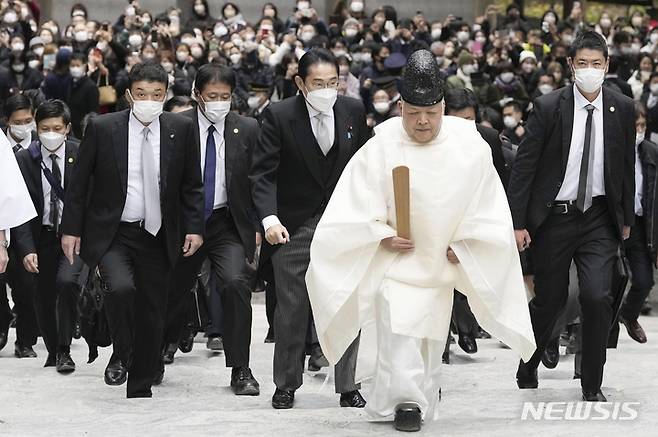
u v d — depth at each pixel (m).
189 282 16.34
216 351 21.22
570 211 14.19
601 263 13.95
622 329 26.00
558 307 14.55
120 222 14.86
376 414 12.00
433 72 11.87
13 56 35.44
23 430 12.23
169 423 12.47
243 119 16.69
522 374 15.33
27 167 18.34
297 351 14.74
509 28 41.75
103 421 12.73
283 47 33.69
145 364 15.38
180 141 14.85
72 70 31.38
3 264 13.22
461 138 12.09
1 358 20.66
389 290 11.97
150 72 14.52
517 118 28.39
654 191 22.17
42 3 48.34
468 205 11.98
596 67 13.84
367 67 34.25
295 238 14.66
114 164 14.68
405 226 11.89
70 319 18.53
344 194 12.23
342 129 14.59
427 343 12.19
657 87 32.50
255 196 14.53
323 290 12.06
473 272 11.94
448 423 12.32
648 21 44.25
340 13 42.19
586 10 48.09
